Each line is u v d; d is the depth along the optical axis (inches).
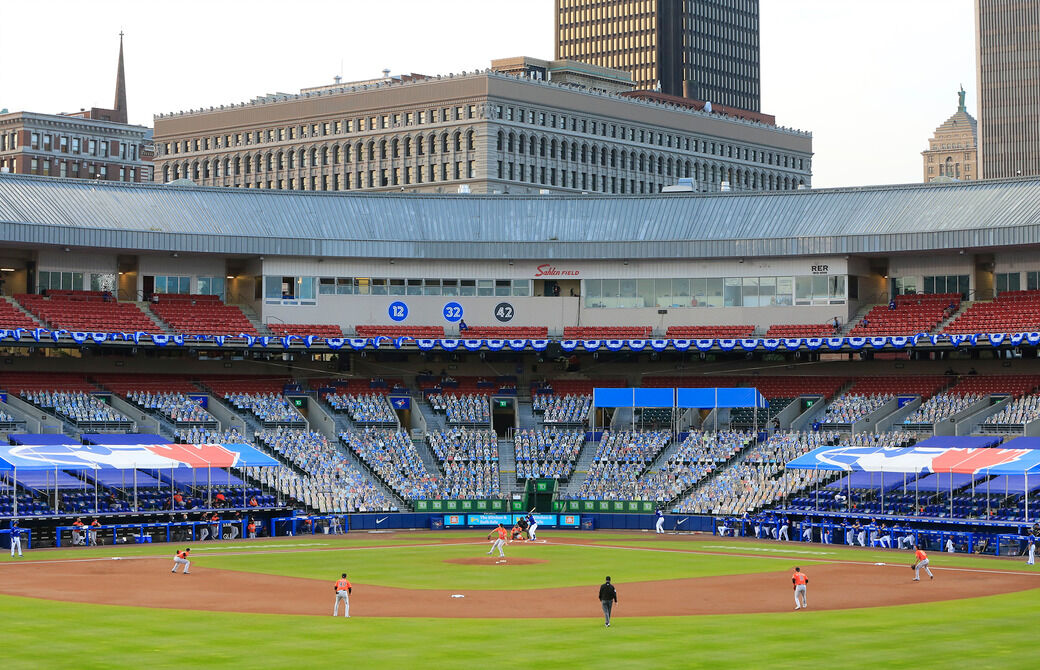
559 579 3061.0
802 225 5615.2
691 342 5334.6
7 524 3939.5
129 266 5590.6
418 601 2630.4
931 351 5378.9
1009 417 4753.9
